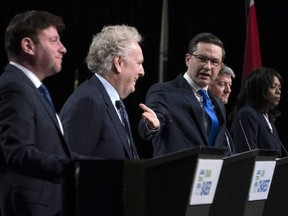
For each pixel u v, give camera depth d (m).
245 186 4.11
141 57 5.02
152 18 10.88
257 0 11.26
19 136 3.82
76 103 4.68
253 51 8.77
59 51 4.22
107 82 4.94
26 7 10.27
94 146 4.67
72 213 3.46
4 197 3.94
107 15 10.71
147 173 3.45
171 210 3.47
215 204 3.94
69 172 3.50
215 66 5.99
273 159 4.39
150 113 4.84
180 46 11.12
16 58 4.18
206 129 5.89
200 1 11.09
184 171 3.47
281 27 11.23
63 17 10.52
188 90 5.93
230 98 11.30
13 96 3.92
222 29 11.15
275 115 7.28
